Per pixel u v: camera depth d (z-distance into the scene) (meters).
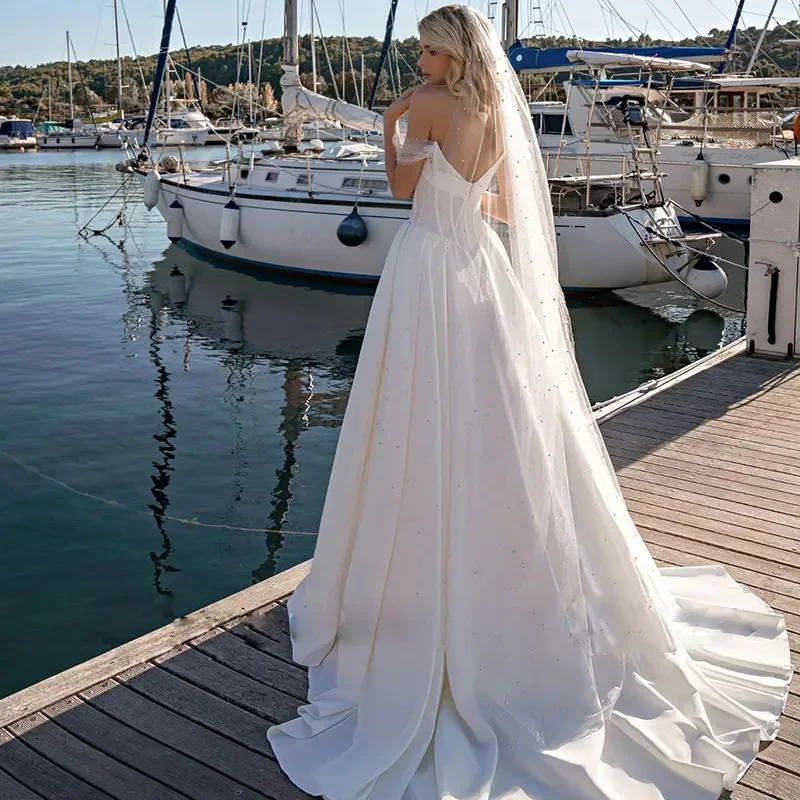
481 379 2.11
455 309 2.11
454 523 2.10
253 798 1.99
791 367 5.48
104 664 2.50
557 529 2.13
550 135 15.56
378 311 2.17
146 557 4.70
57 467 6.01
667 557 3.13
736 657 2.41
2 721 2.25
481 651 2.09
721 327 10.41
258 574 4.52
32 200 23.84
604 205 11.25
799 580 2.95
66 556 4.71
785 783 2.02
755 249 5.63
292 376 8.29
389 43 17.09
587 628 2.19
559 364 2.33
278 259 13.02
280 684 2.40
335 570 2.30
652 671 2.23
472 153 2.10
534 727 2.04
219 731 2.22
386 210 11.91
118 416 7.11
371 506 2.16
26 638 3.94
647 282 11.13
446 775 1.93
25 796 2.00
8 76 85.62
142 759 2.12
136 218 20.42
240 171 13.52
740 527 3.36
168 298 11.95
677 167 16.83
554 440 2.16
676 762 1.98
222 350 9.27
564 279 11.16
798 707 2.28
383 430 2.13
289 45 13.46
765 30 19.98
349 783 1.96
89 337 9.85
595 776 1.92
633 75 13.30
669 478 3.85
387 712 2.10
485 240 2.16
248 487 5.64
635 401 4.92
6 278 13.39
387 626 2.15
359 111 12.95
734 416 4.63
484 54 2.07
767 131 16.58
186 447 6.38
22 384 8.02
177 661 2.51
